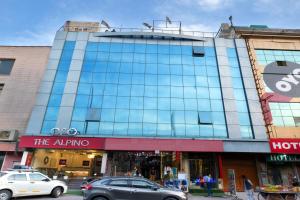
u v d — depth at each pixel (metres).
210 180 18.95
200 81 26.62
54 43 28.16
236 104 25.19
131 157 23.47
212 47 29.39
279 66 27.75
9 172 14.57
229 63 28.03
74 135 22.06
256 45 29.34
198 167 22.56
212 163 22.70
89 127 23.14
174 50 28.83
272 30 30.14
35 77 27.53
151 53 28.41
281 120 24.34
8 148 23.28
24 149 21.94
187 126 23.70
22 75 27.61
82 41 28.62
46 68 26.23
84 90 25.28
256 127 23.69
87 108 24.20
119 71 26.78
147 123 23.72
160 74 26.86
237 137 22.94
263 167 22.50
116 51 28.30
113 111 24.20
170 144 21.52
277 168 22.81
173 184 19.06
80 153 23.75
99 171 23.34
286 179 22.31
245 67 27.53
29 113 25.45
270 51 29.03
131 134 23.05
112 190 11.68
